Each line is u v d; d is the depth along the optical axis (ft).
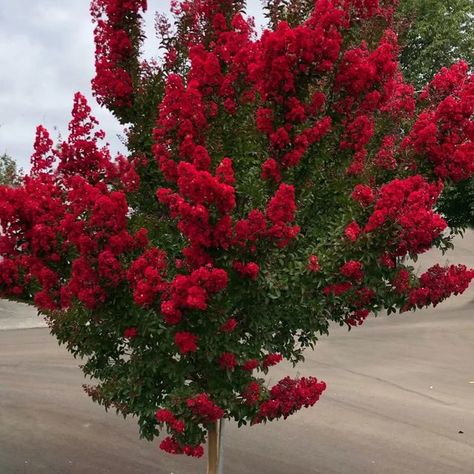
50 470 20.30
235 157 12.43
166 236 12.92
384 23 14.14
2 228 11.42
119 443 23.24
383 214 11.06
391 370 38.83
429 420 27.63
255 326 12.39
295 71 11.42
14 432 24.38
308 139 12.04
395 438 24.93
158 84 13.37
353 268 11.36
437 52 57.57
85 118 12.66
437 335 52.85
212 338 11.53
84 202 11.05
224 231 10.65
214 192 10.18
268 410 12.78
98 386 13.96
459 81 13.43
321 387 13.48
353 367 39.65
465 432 25.90
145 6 13.32
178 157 11.98
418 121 12.30
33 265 11.61
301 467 21.34
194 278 10.41
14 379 34.12
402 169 12.57
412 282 12.82
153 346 12.57
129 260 11.80
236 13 13.76
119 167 12.71
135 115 13.47
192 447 12.64
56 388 31.94
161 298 11.05
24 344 46.65
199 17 13.88
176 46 13.94
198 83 12.24
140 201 13.47
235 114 12.52
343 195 12.87
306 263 11.85
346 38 12.25
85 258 11.14
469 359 42.88
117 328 12.26
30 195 11.54
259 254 11.09
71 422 25.85
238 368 12.73
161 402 13.16
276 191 11.35
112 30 13.33
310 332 14.88
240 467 21.16
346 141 12.58
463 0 61.16
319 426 26.30
